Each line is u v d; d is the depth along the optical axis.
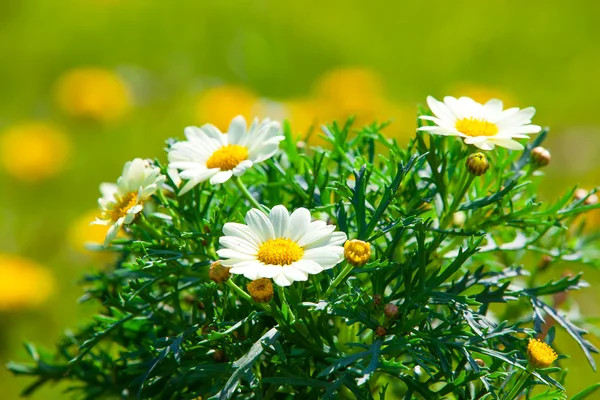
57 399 0.98
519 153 0.62
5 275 1.10
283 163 0.61
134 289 0.56
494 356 0.53
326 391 0.53
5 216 1.34
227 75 1.66
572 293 1.01
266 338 0.53
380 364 0.52
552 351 0.54
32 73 1.64
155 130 1.51
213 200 0.60
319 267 0.52
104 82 1.47
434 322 0.59
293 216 0.53
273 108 1.38
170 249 0.57
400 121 1.43
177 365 0.56
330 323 0.58
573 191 0.58
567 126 1.51
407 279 0.55
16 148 1.36
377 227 0.56
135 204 0.56
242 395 0.56
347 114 1.38
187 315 0.59
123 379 0.60
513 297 0.56
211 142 0.57
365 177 0.56
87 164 1.43
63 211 1.37
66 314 1.14
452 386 0.54
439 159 0.57
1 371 1.05
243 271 0.52
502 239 0.63
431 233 0.58
